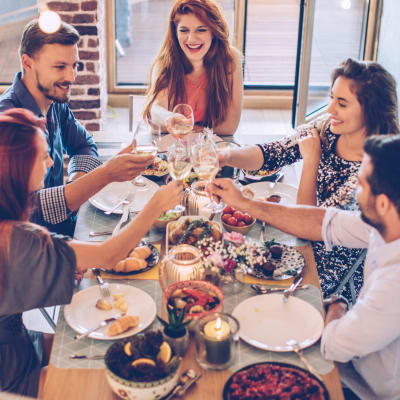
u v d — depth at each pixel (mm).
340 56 4496
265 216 1773
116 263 1533
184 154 1651
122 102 5297
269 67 5289
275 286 1615
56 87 2143
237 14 5027
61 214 1938
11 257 1344
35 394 1585
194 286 1463
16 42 4695
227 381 1241
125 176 1925
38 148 1404
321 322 1448
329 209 1743
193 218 1743
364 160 1318
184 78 2783
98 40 4086
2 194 1370
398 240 1342
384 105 1846
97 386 1270
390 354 1418
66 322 1468
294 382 1231
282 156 2211
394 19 4203
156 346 1249
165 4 5055
